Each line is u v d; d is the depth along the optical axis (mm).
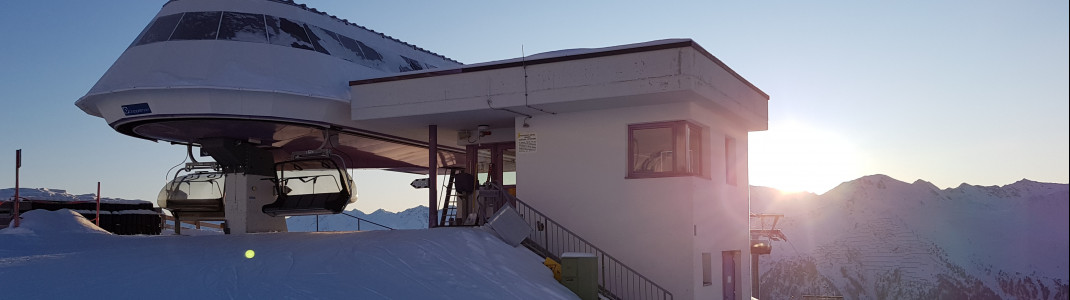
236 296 9812
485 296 11094
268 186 19141
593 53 15289
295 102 16938
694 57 14727
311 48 17984
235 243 14797
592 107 16141
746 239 19047
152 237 16938
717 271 16750
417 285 11141
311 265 11867
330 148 18156
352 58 18969
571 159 16547
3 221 20875
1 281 10227
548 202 16641
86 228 17609
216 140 18312
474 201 19906
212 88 16172
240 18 17531
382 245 13273
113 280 10531
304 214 18797
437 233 14383
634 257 15812
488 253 13773
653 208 15742
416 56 22156
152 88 16203
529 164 16906
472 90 16406
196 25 17266
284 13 18234
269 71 16875
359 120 17594
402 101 17109
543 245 16484
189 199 20203
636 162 16062
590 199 16281
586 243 15852
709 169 16656
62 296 9477
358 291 10492
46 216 17578
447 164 25641
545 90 15703
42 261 12273
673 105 15625
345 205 18250
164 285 10273
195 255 13078
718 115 17406
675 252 15477
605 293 15703
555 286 13086
